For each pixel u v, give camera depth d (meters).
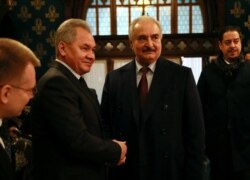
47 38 5.65
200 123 2.06
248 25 5.58
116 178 2.18
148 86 2.16
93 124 1.76
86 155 1.64
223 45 2.88
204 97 2.96
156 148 2.05
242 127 2.80
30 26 5.64
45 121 1.69
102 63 5.75
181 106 2.08
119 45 5.72
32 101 1.74
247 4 5.57
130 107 2.13
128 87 2.18
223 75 2.87
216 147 2.87
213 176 2.89
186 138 2.10
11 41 1.22
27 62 1.22
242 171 2.82
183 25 5.96
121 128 2.15
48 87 1.65
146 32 2.06
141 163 2.05
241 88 2.81
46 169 1.70
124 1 5.90
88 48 1.77
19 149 2.62
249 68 2.87
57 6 5.64
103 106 2.31
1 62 1.16
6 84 1.17
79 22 1.77
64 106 1.63
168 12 5.94
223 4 5.61
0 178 1.16
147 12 5.70
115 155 1.70
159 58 2.19
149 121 2.07
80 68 1.76
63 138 1.61
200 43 5.72
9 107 1.21
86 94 1.78
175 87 2.09
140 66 2.19
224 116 2.82
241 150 2.79
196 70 5.75
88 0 5.85
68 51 1.74
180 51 5.74
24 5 5.63
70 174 1.67
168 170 2.04
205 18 5.82
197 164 2.03
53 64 1.79
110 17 5.90
